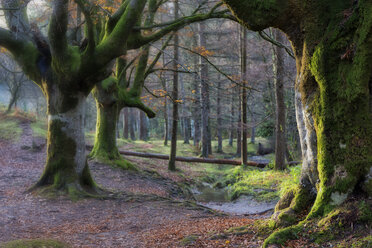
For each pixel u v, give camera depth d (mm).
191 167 22062
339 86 4391
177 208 9633
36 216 7762
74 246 5520
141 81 15789
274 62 16438
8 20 9586
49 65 9695
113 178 13664
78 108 9977
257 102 25844
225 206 12820
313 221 4320
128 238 6141
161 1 14133
